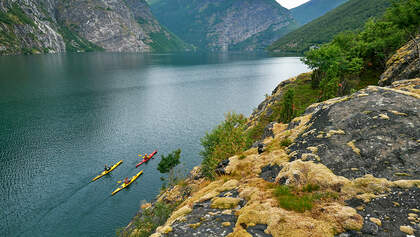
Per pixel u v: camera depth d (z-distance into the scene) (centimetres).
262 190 1258
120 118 10294
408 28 4544
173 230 1082
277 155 1658
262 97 14512
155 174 5981
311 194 1094
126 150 7281
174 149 7438
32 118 9675
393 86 2028
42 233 4091
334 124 1548
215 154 3002
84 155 6850
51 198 4947
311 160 1338
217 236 978
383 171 1104
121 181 5650
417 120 1299
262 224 969
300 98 6444
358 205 953
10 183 5422
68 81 17825
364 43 6744
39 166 6159
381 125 1360
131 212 4597
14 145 7300
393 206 899
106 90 15600
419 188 937
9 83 16000
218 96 14788
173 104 12875
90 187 5378
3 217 4409
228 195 1373
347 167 1198
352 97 1734
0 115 9900
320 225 883
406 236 765
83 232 4122
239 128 3120
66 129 8706
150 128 9188
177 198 3067
